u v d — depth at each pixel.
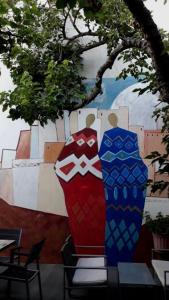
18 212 5.91
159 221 5.01
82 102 4.91
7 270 3.99
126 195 5.62
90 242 5.62
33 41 3.90
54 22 5.07
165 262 3.93
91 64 5.78
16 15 3.29
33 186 5.89
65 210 5.76
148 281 3.64
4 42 3.33
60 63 5.08
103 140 5.75
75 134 5.82
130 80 5.73
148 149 5.61
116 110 5.74
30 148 5.94
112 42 4.44
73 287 3.63
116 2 4.09
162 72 2.78
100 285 3.64
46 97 4.31
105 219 5.63
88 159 5.77
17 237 4.69
